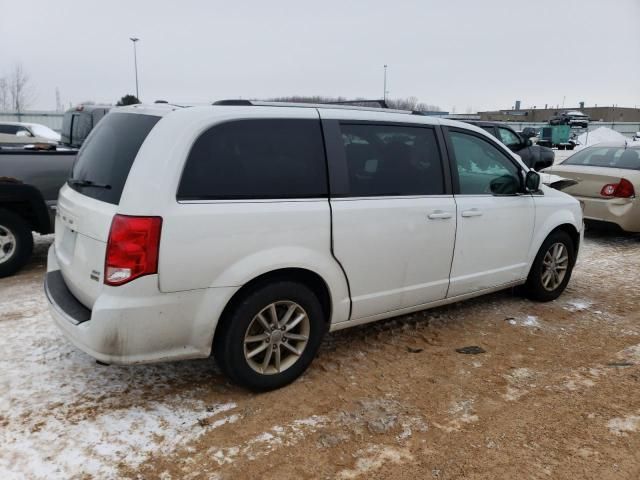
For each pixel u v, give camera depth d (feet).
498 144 15.33
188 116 10.16
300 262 11.00
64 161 20.62
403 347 13.93
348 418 10.57
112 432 9.82
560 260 17.70
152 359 9.92
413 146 13.19
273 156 10.87
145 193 9.44
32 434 9.66
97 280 9.75
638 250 25.62
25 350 12.89
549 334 15.06
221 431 10.01
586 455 9.62
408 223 12.76
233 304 10.60
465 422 10.55
